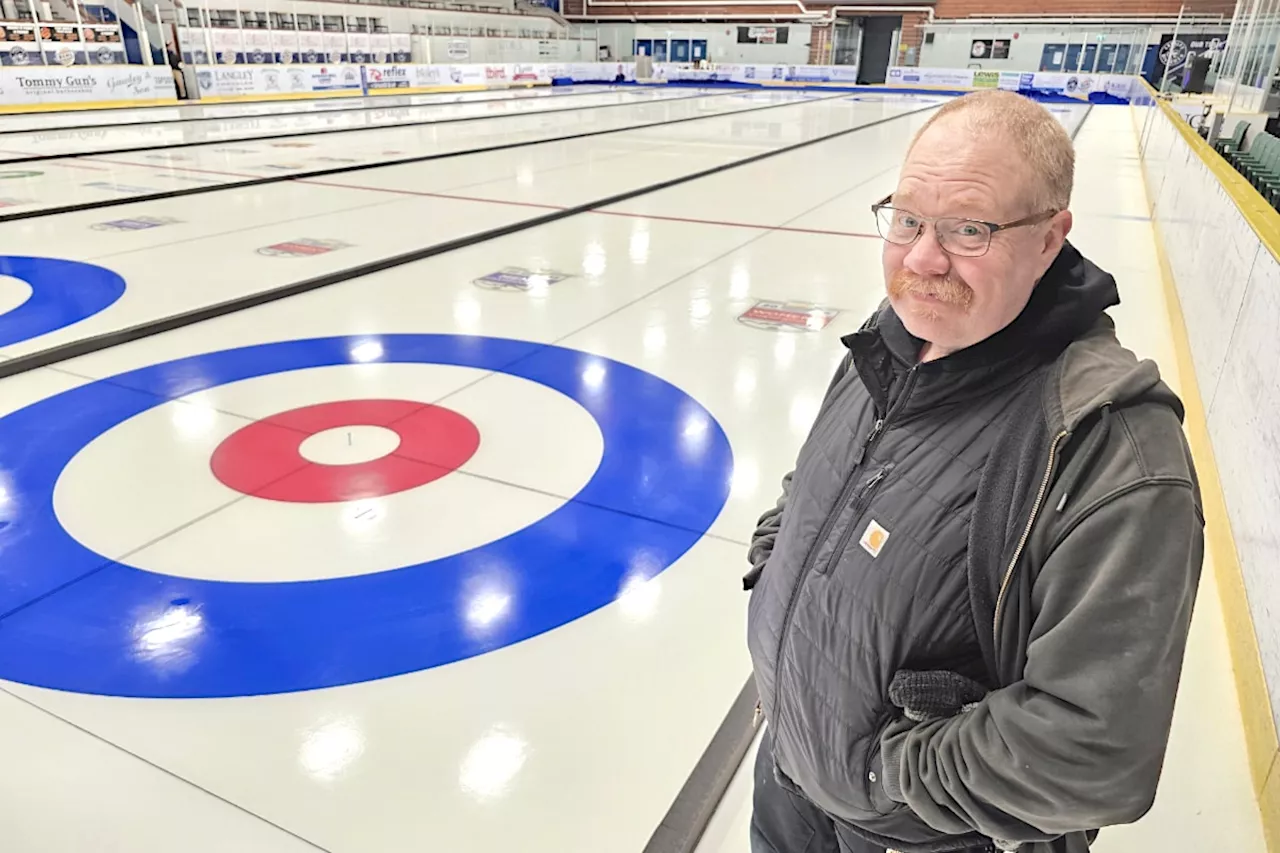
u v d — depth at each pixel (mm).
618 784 1987
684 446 3678
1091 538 887
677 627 2541
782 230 7848
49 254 6648
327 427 3783
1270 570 2240
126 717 2182
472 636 2492
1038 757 893
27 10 18062
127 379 4277
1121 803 883
